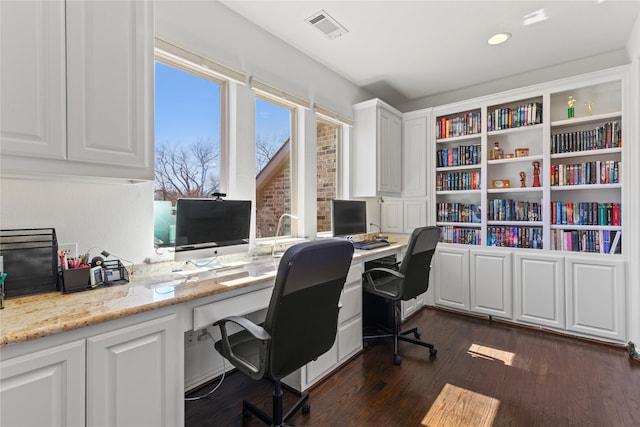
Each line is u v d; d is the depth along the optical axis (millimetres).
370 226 3756
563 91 2830
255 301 1651
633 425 1623
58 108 1184
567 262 2746
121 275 1522
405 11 2223
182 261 1866
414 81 3443
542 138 3072
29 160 1126
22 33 1109
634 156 2430
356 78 3363
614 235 2619
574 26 2412
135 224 1729
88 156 1257
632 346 2387
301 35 2539
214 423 1684
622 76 2521
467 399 1859
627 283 2504
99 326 1075
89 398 1050
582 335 2691
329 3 2150
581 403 1810
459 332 2877
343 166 3486
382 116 3406
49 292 1320
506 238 3109
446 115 3631
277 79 2566
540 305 2871
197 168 2119
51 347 969
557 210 2854
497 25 2398
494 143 3355
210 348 2084
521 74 3275
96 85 1280
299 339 1354
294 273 1230
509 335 2803
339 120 3236
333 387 1996
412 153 3693
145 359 1198
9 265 1235
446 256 3426
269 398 1906
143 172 1434
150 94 1460
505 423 1647
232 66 2213
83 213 1540
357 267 2416
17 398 908
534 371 2174
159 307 1212
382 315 2850
